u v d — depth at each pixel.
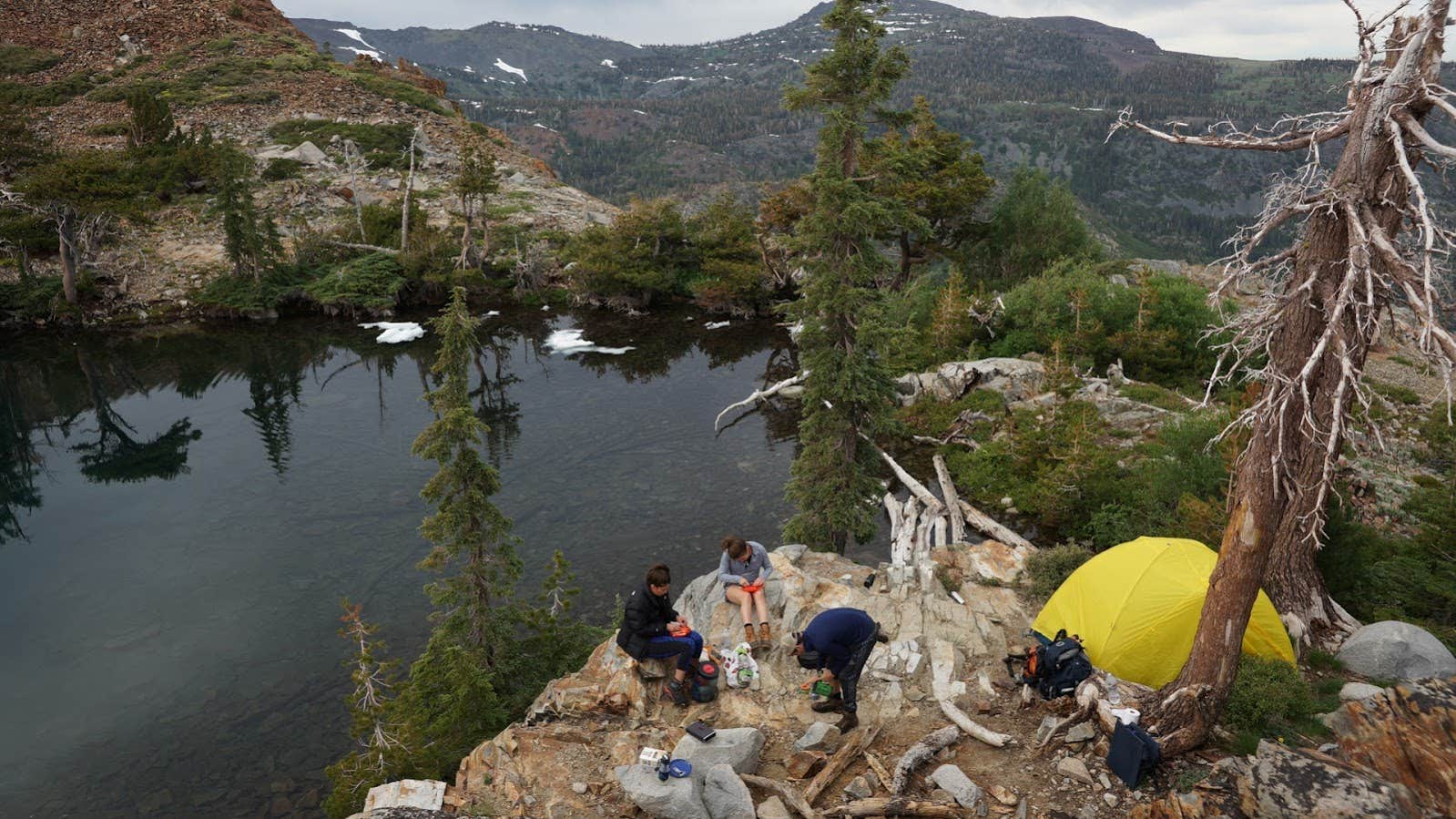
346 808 11.81
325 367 42.88
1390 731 6.70
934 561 14.26
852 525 20.30
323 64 102.31
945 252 46.03
